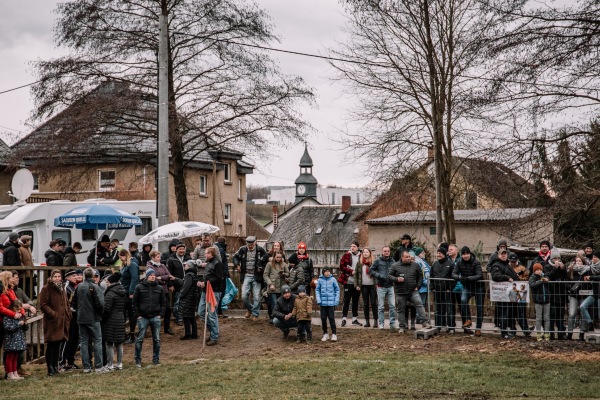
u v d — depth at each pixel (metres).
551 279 19.59
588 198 23.48
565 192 23.16
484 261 31.00
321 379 15.48
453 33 34.12
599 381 14.85
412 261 20.62
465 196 39.78
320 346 19.64
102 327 17.64
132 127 34.84
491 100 22.64
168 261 22.48
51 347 17.06
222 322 22.92
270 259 22.59
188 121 33.84
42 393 14.55
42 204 29.42
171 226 22.89
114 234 30.55
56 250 22.00
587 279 19.12
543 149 23.11
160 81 23.14
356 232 72.81
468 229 50.38
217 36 34.62
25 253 22.45
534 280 19.34
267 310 24.12
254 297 23.30
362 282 21.75
